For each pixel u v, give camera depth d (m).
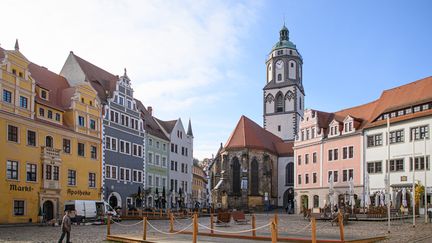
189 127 104.88
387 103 77.69
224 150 106.06
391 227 42.88
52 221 50.81
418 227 42.53
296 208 93.69
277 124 122.56
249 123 111.44
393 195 68.94
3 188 50.62
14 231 41.09
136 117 80.06
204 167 168.88
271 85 124.44
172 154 94.44
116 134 73.44
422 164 66.00
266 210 103.81
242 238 31.92
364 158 76.12
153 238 31.06
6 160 51.38
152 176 84.75
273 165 111.00
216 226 47.16
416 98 71.12
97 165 67.81
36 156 55.88
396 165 70.06
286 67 123.81
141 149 81.06
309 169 90.38
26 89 55.28
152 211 69.81
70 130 62.28
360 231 37.78
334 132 84.38
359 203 75.50
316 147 88.56
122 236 31.92
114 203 72.44
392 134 71.38
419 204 63.91
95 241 30.77
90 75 73.56
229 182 104.38
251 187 104.31
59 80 69.94
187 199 100.00
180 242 28.34
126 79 77.94
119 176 73.50
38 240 31.50
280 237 30.55
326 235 32.78
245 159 103.88
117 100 74.56
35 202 55.28
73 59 72.81
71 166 62.09
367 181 64.50
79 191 63.34
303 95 128.75
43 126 57.31
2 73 51.62
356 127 79.56
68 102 64.81
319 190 86.75
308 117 92.25
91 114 67.19
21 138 53.81
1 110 50.81
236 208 103.19
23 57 55.25
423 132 66.44
